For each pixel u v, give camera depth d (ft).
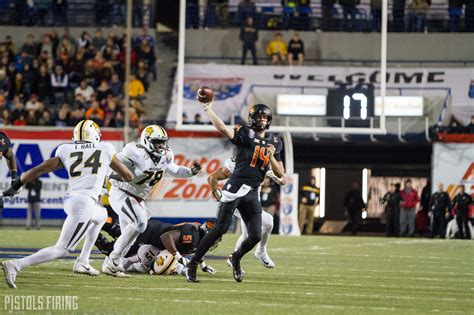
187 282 72.64
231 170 72.95
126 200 74.23
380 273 87.15
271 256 106.52
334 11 196.44
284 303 61.21
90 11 203.21
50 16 202.59
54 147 158.51
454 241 147.43
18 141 158.51
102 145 67.87
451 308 61.26
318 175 182.60
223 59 196.54
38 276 73.41
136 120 175.42
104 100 177.17
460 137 160.15
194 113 185.16
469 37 192.95
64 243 65.77
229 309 57.11
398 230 162.61
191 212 156.97
